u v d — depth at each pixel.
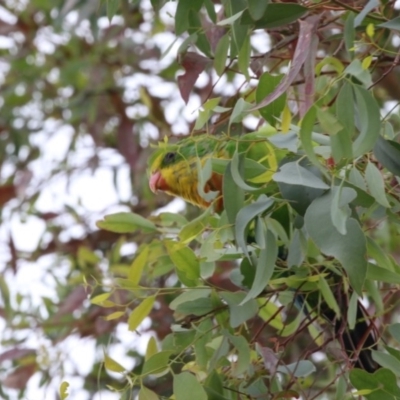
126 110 9.58
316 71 4.89
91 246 9.34
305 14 4.46
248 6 4.07
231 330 4.75
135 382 4.53
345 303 4.95
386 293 5.52
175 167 6.68
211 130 5.35
